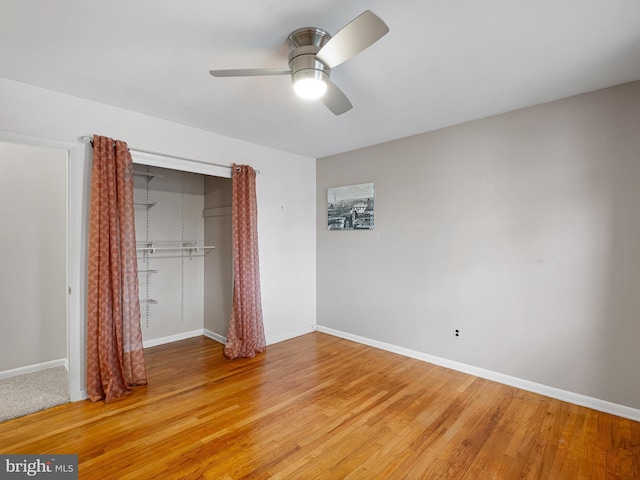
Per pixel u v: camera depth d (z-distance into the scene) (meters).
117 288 2.65
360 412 2.40
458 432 2.16
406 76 2.24
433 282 3.34
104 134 2.70
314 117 3.00
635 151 2.29
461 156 3.13
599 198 2.43
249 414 2.37
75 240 2.56
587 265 2.48
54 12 1.58
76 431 2.14
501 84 2.35
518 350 2.81
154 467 1.81
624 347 2.33
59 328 3.29
